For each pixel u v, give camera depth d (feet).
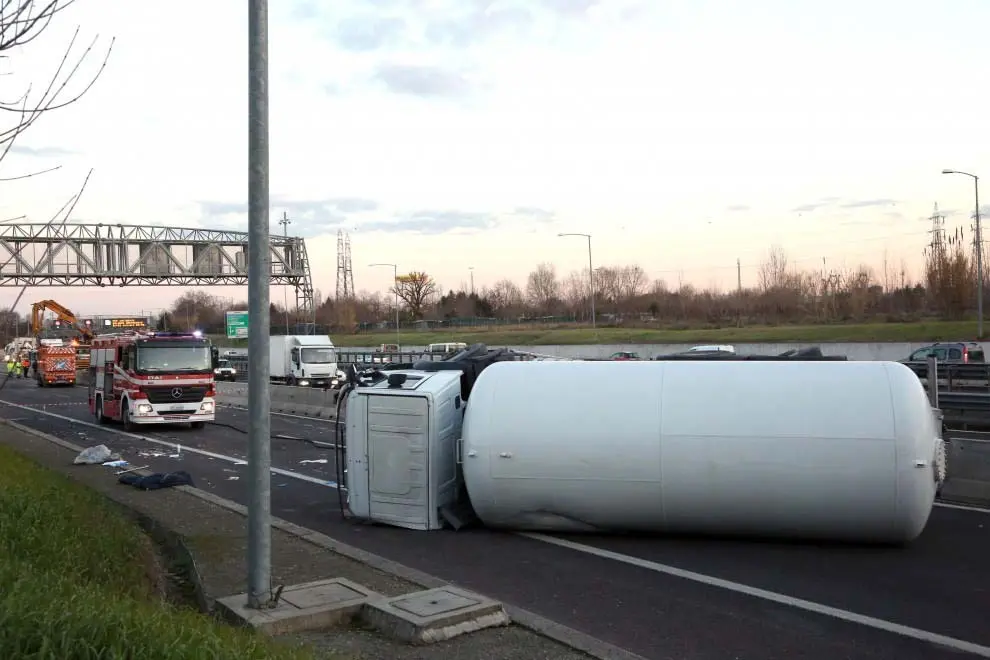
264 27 21.89
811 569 28.66
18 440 66.13
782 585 26.73
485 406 33.94
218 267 188.96
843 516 30.17
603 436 32.12
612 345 194.59
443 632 20.65
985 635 22.03
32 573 20.01
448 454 35.76
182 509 37.58
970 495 40.55
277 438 71.00
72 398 134.51
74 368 171.22
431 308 375.04
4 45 18.80
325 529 35.70
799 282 261.03
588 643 20.38
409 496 35.42
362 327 332.80
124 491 42.52
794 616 23.67
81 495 35.53
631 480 31.73
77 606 16.42
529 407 33.35
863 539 30.91
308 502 42.34
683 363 33.42
